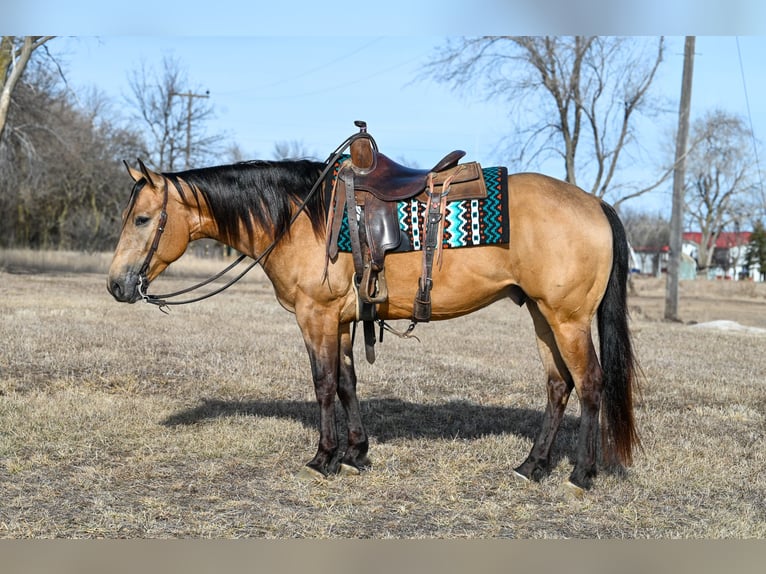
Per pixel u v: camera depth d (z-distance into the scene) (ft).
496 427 20.17
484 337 40.65
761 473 16.29
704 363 32.99
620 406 14.47
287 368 28.09
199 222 15.88
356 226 14.75
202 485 14.87
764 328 54.95
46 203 115.55
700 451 17.80
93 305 47.11
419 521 13.26
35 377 24.40
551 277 14.26
